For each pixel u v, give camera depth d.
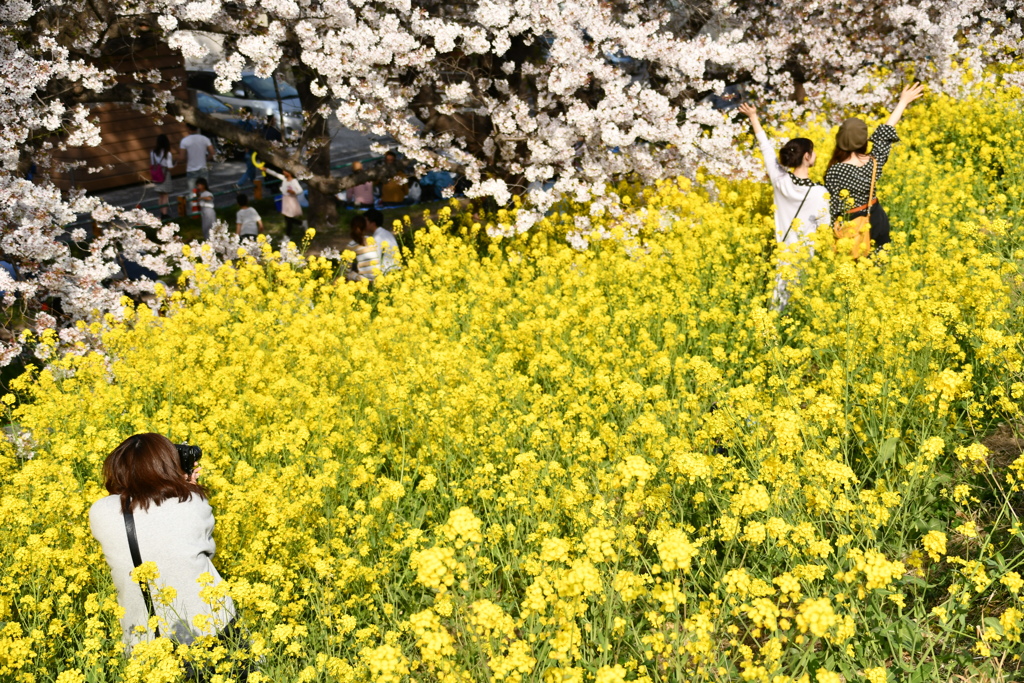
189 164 16.44
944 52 11.08
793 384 5.23
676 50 8.56
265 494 4.41
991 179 9.51
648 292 7.39
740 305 7.26
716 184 9.83
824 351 5.86
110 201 17.42
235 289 8.59
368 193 15.53
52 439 5.74
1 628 3.88
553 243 9.30
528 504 4.32
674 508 4.34
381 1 8.55
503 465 4.75
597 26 8.45
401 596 4.21
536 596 3.21
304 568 4.30
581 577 3.06
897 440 4.51
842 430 4.71
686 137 8.80
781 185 7.30
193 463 4.16
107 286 8.77
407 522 4.57
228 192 17.47
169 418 5.90
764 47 10.47
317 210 14.14
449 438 5.08
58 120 8.12
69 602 3.90
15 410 6.25
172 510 3.73
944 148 10.60
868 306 5.78
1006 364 4.66
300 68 9.86
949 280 6.25
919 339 5.26
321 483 4.52
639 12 9.32
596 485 4.29
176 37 7.84
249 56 8.08
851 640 3.43
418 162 9.89
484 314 7.20
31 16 8.21
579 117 8.65
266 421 5.93
